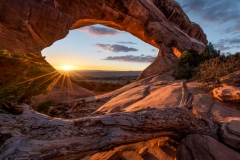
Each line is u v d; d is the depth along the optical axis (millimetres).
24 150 3457
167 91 12203
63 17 26984
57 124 4223
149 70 32031
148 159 4863
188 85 13180
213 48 26594
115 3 32344
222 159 3748
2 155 3318
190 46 37188
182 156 4148
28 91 6254
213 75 12297
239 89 9086
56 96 18547
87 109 15289
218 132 5633
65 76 23125
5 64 6371
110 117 4684
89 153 4207
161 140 5449
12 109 4215
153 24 36500
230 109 8164
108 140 4199
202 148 4156
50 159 3654
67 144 3941
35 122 4121
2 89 5766
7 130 3717
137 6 34938
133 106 10828
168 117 5055
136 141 4734
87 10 30375
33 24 23891
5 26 21125
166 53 33812
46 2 24812
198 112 7270
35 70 6746
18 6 21906
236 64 13148
